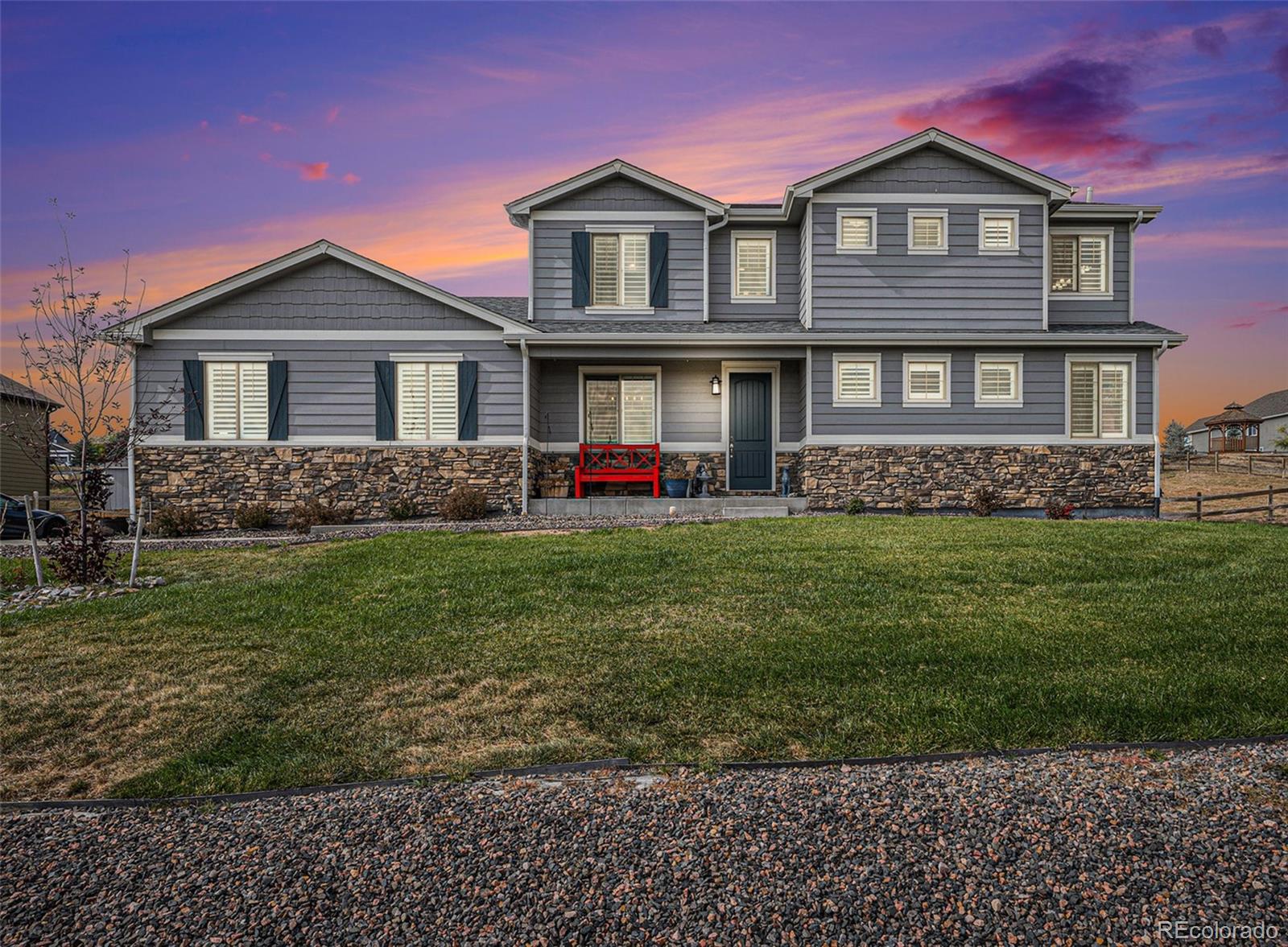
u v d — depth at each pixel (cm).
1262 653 587
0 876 331
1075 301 1747
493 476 1566
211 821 379
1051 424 1619
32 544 949
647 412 1762
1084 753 424
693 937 276
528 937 279
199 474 1535
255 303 1549
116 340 1117
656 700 523
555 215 1731
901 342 1589
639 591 815
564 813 370
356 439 1557
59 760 471
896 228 1661
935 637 636
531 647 646
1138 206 1711
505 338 1562
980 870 310
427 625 719
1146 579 841
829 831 343
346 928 287
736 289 1783
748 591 806
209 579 951
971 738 448
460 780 414
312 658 638
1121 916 280
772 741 452
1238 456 3225
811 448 1605
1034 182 1641
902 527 1221
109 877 328
